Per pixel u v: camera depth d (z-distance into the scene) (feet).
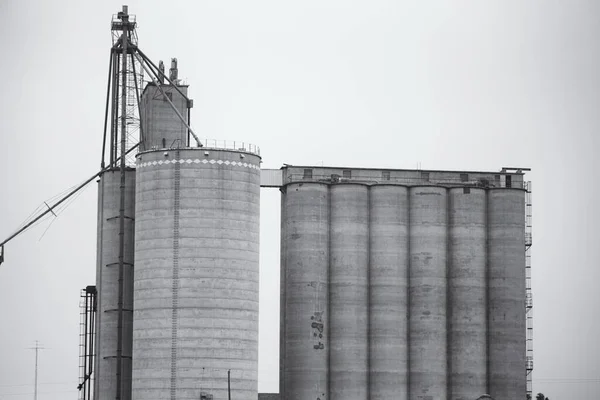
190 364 472.44
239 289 479.41
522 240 538.88
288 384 521.65
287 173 537.65
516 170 552.82
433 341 524.93
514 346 531.50
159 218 480.23
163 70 539.70
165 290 476.54
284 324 533.55
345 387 517.14
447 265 532.73
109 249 504.02
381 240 526.98
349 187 528.22
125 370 497.46
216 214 479.00
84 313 533.96
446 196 536.01
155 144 515.50
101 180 513.45
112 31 510.17
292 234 527.40
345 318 521.24
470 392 525.34
